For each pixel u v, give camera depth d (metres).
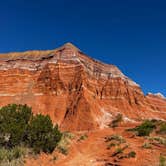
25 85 80.44
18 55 96.38
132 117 82.06
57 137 20.69
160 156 18.66
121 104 85.12
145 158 18.75
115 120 71.25
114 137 28.89
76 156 21.17
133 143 25.95
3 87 79.12
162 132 35.66
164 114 96.69
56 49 95.50
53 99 75.50
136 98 94.06
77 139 29.55
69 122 66.69
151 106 98.19
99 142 28.36
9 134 18.25
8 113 19.47
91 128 63.38
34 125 19.53
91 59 92.62
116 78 91.88
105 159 19.86
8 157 16.69
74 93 75.69
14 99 76.06
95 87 84.38
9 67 84.44
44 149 19.53
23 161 16.83
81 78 78.12
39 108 72.94
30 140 19.08
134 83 101.06
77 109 68.88
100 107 76.12
